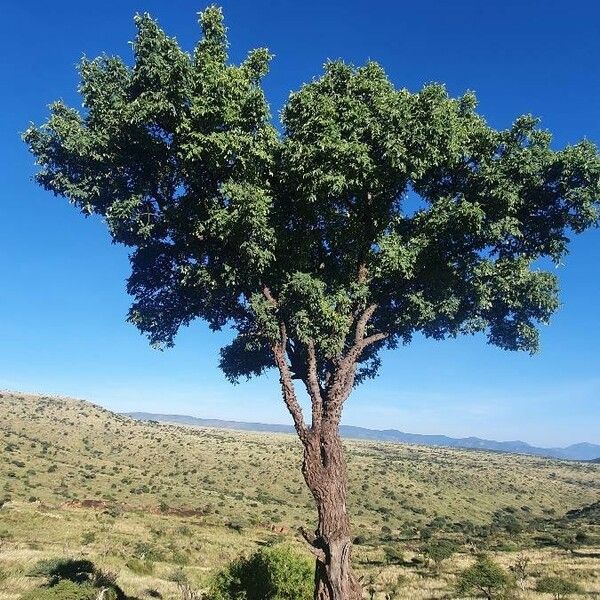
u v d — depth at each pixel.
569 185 12.80
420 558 66.94
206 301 13.58
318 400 12.48
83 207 12.80
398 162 11.59
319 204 12.98
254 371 16.78
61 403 189.25
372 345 16.08
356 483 146.75
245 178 12.03
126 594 28.27
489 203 12.61
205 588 29.23
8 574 31.45
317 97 12.16
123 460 140.75
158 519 80.12
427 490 149.25
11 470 105.69
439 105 11.70
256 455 172.75
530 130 12.68
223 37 12.29
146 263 14.87
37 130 12.70
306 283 11.76
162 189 13.48
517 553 71.69
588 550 72.69
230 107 11.54
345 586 11.18
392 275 13.16
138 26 11.70
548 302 13.00
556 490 177.25
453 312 13.50
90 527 64.62
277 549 19.31
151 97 11.59
